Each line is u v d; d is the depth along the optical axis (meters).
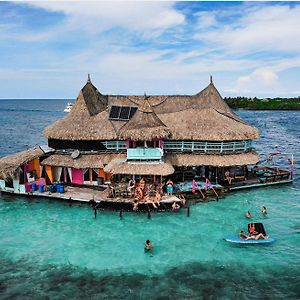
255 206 35.38
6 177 37.09
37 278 22.88
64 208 35.03
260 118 165.62
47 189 37.81
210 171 41.41
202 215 32.81
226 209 34.41
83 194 36.75
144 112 38.38
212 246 26.83
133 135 36.25
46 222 31.73
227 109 45.72
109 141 40.25
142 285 22.00
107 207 32.84
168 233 29.05
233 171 44.19
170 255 25.50
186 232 29.19
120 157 39.00
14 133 110.62
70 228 30.34
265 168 47.31
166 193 35.75
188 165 38.19
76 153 38.78
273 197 38.28
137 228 30.06
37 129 124.19
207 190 37.22
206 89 45.38
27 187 37.53
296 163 58.41
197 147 39.84
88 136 39.53
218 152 39.44
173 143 40.22
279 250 26.28
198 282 22.28
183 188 37.31
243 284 22.06
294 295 20.92
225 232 29.17
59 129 40.75
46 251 26.36
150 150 35.69
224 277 22.83
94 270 23.70
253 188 40.91
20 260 25.11
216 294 21.05
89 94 44.12
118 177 38.47
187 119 41.41
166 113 43.31
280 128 119.69
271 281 22.39
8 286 22.02
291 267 23.95
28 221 32.03
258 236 27.59
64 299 20.69
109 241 27.75
